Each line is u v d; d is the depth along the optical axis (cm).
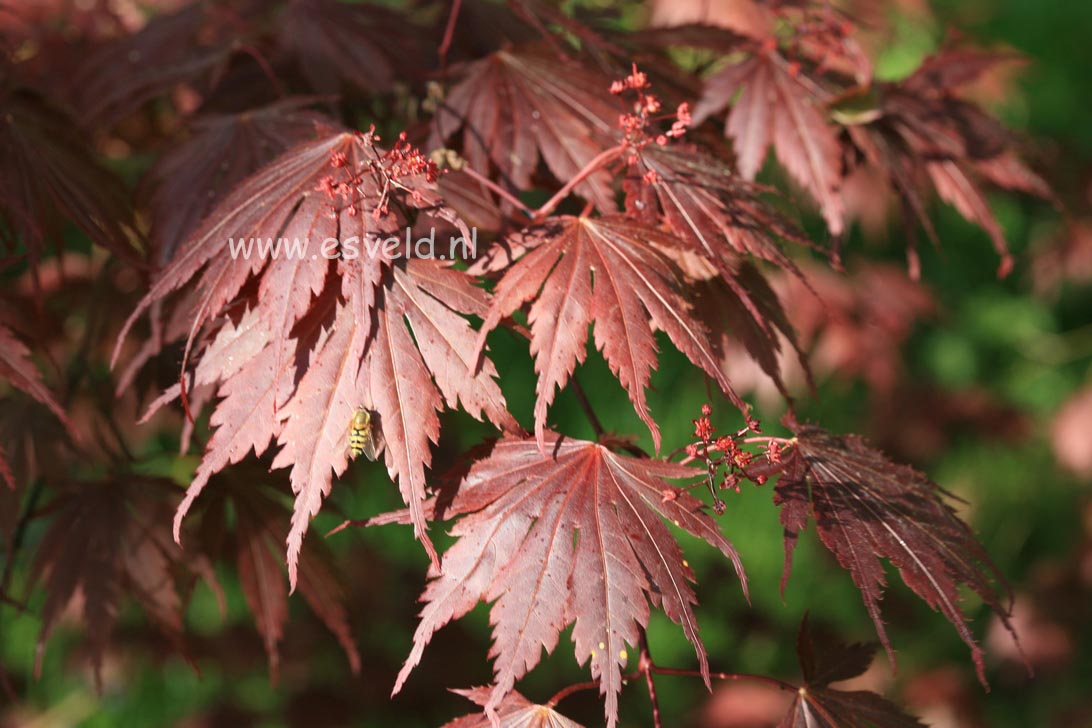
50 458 85
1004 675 191
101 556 83
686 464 74
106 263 90
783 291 126
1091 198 141
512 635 71
